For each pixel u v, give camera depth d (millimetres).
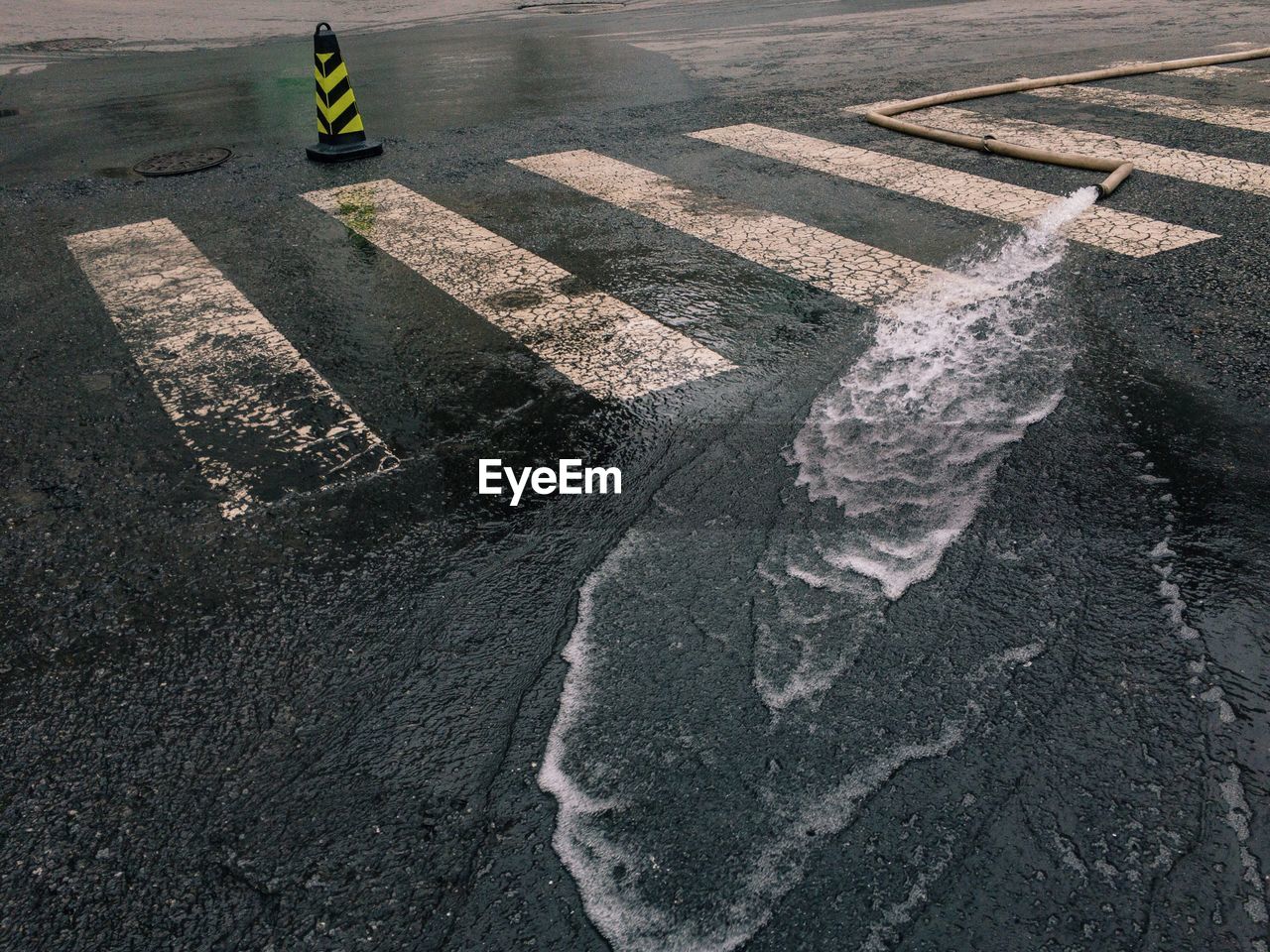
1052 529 3105
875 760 2344
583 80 9422
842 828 2184
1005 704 2479
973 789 2260
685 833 2189
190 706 2572
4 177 6945
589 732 2447
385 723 2496
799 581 2924
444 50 11484
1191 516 3145
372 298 4871
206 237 5711
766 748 2385
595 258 5254
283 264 5301
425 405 3938
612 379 4074
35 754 2445
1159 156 6551
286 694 2596
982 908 2010
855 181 6305
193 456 3643
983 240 5324
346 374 4180
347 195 6336
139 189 6586
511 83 9398
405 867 2139
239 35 13102
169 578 3035
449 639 2764
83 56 11734
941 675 2572
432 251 5410
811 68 9609
